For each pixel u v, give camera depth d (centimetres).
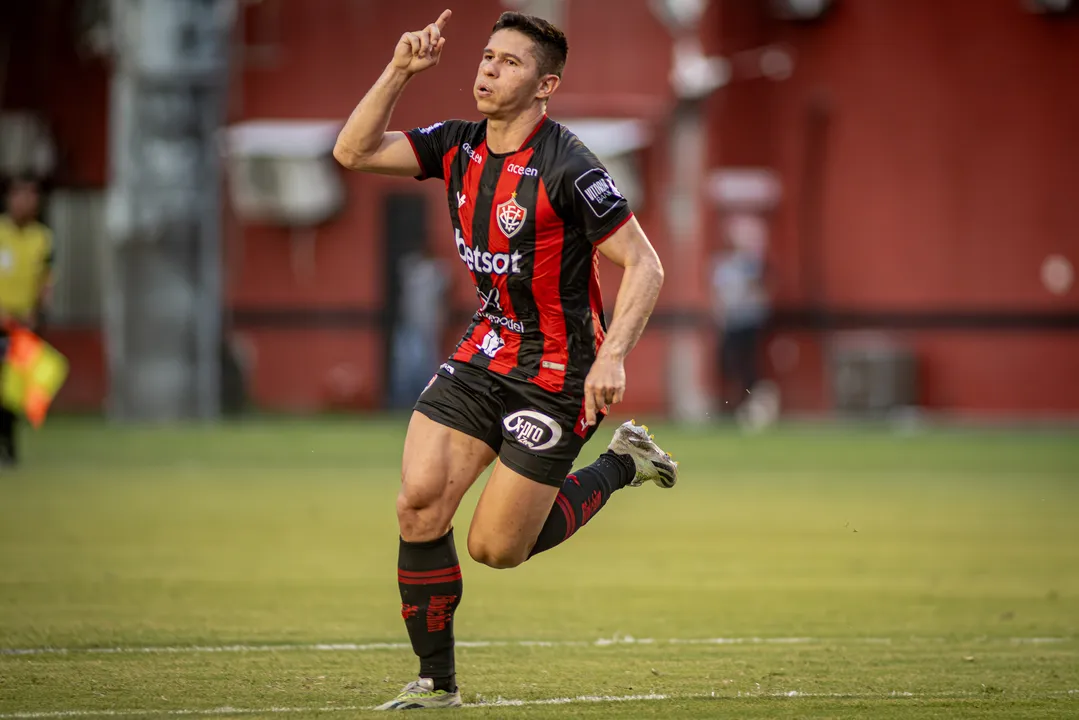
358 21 9806
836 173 10244
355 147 1967
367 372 9856
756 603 2845
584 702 1895
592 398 1842
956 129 10056
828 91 10250
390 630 2500
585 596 2928
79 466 5728
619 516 4431
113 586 2969
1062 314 9962
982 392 10044
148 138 7731
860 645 2383
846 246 10225
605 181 1872
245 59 9819
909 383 9769
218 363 8138
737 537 3934
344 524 4094
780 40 10344
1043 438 7831
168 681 2031
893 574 3262
